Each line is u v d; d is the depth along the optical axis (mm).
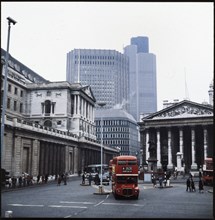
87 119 116250
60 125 101312
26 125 63031
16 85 96188
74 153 92125
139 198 33656
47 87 103375
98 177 54969
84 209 24484
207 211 23625
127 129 177625
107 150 127438
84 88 113562
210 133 107562
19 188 44219
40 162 69500
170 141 110625
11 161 57000
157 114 113312
